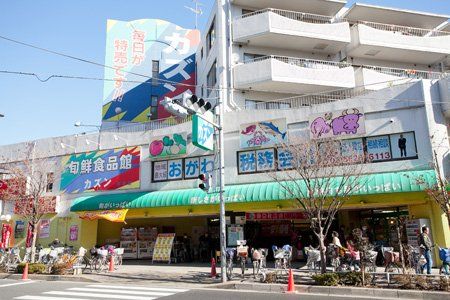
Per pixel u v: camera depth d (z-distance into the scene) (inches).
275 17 827.4
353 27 882.8
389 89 625.6
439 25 970.1
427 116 593.3
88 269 642.8
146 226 879.1
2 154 917.2
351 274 431.2
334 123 636.7
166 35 1301.7
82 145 845.2
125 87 1235.2
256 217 714.8
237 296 391.9
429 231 562.3
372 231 698.8
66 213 815.7
